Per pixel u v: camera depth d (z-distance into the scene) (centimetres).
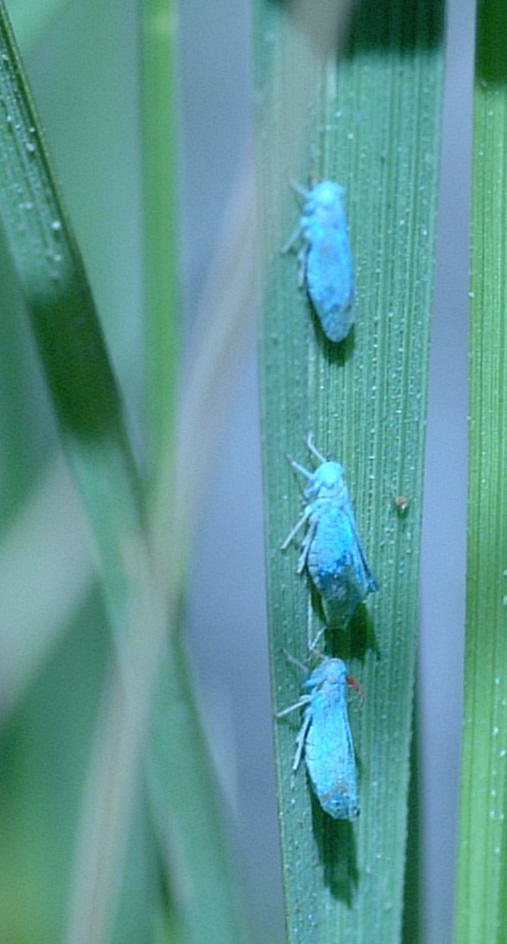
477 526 8
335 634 8
